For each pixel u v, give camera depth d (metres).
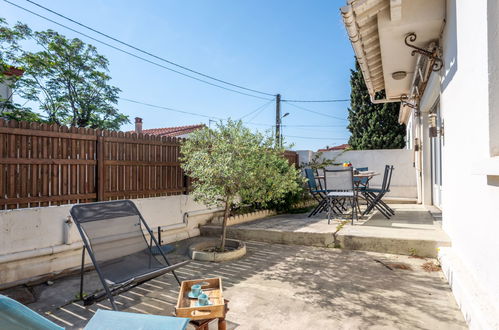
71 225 3.72
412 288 2.96
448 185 3.81
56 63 15.93
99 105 18.25
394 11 3.62
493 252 2.04
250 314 2.50
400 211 6.54
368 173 6.41
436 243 3.84
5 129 3.32
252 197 4.30
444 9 3.68
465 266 2.86
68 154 3.93
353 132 16.09
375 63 5.64
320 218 6.15
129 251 3.09
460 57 2.96
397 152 8.95
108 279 2.61
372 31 4.34
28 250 3.35
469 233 2.72
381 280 3.19
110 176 4.41
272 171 4.26
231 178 3.94
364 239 4.28
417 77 5.79
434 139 6.69
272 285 3.14
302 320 2.38
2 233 3.15
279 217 6.47
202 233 5.61
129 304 2.79
